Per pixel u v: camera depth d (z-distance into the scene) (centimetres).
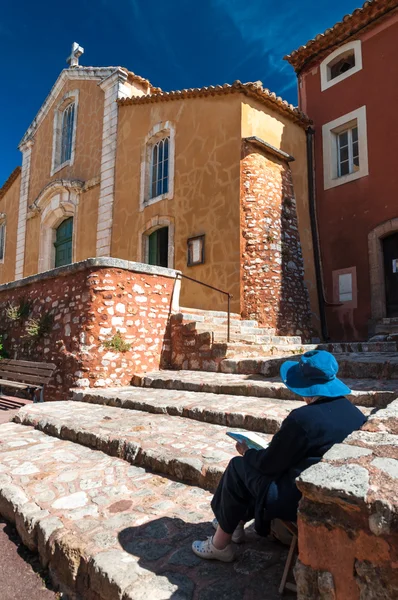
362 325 1048
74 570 241
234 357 719
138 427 456
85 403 648
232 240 978
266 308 945
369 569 138
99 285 735
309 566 154
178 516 285
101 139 1409
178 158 1138
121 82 1384
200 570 225
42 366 786
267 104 1074
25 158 1816
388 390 430
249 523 282
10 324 984
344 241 1105
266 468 208
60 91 1642
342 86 1155
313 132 1201
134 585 211
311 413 204
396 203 1015
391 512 133
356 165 1135
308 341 1027
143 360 771
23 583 255
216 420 463
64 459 401
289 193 1086
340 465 164
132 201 1260
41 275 870
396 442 183
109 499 313
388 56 1064
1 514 327
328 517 151
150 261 1204
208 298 1003
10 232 1847
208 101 1093
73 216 1475
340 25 1134
